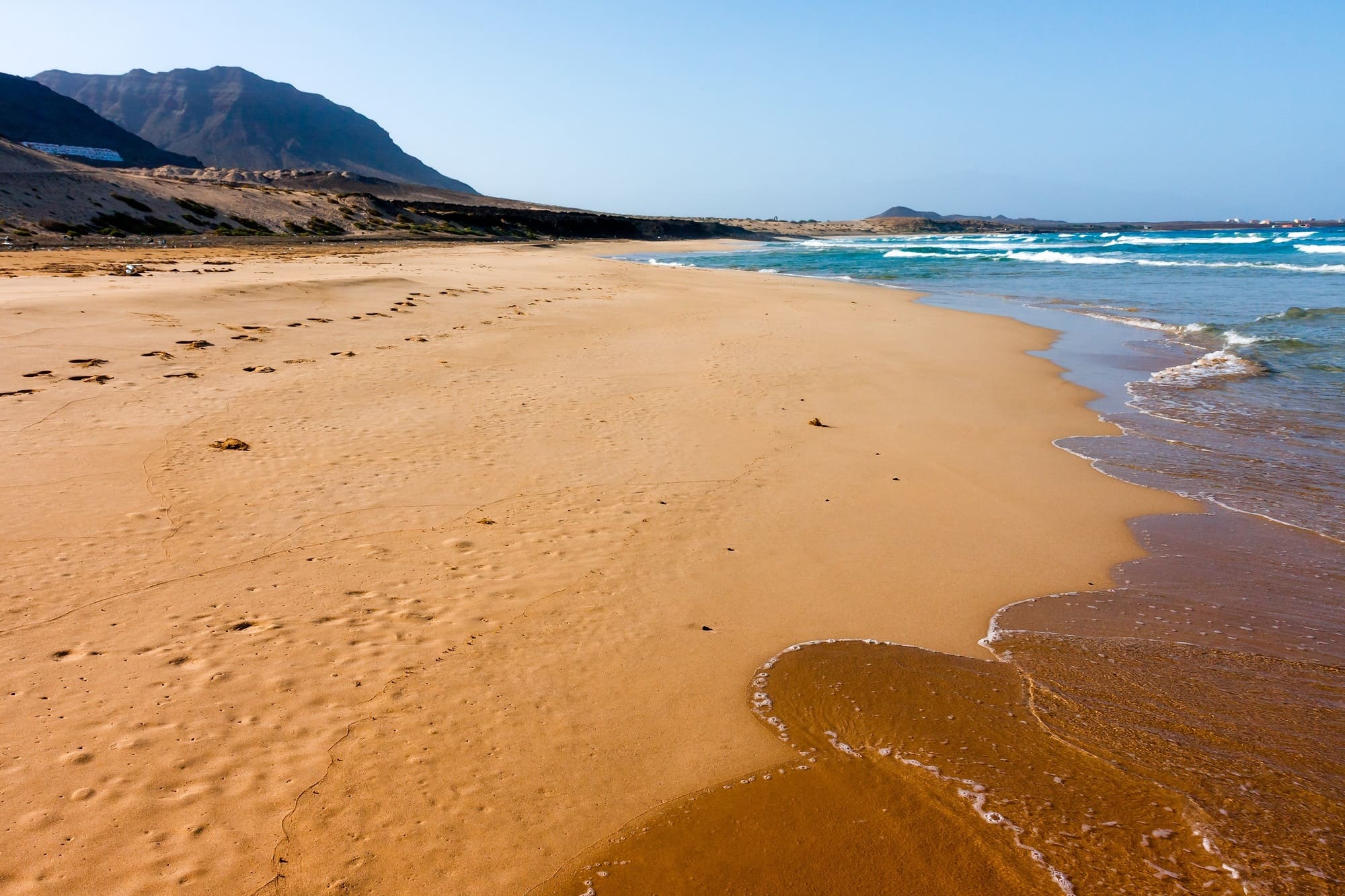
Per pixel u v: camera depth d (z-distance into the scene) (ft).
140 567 17.44
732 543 20.81
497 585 17.75
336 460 24.89
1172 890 9.79
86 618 15.29
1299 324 58.75
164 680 13.47
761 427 31.19
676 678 14.79
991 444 30.71
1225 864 10.14
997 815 11.18
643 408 33.01
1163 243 237.45
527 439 28.14
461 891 9.86
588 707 13.73
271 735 12.32
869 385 39.34
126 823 10.41
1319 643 16.55
